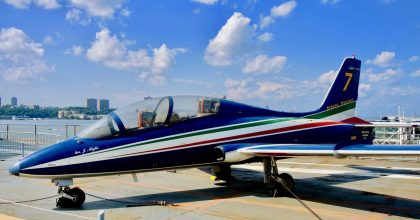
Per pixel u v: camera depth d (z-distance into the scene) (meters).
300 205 8.41
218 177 11.20
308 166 15.55
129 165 8.35
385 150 7.88
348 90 14.01
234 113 10.33
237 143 9.90
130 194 9.48
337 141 12.61
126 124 8.41
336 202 8.75
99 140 8.11
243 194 9.66
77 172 7.76
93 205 8.15
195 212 7.63
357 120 14.28
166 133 8.86
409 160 17.77
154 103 8.93
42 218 6.93
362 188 10.59
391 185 11.10
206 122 9.58
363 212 7.78
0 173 12.53
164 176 12.54
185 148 9.05
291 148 9.20
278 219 7.15
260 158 10.20
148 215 7.31
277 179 9.34
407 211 7.88
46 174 7.46
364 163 16.66
